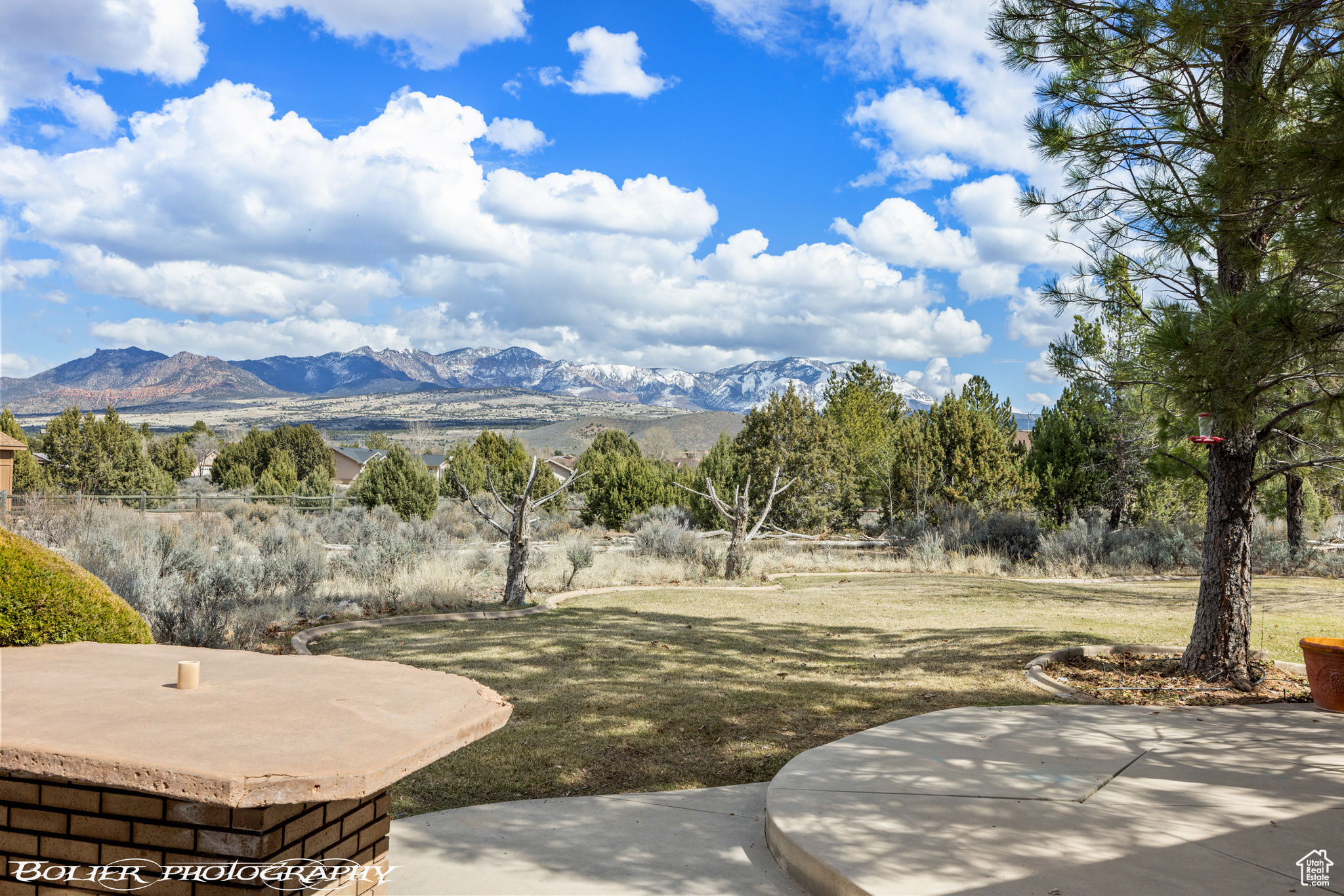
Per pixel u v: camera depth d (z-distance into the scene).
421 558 15.87
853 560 21.86
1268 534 21.34
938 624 11.52
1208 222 5.85
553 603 13.40
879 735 5.85
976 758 5.31
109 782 2.31
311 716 2.86
